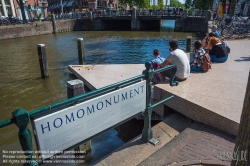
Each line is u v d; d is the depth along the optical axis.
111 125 2.46
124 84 2.46
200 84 4.45
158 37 22.67
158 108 4.31
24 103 6.25
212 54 6.53
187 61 4.53
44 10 44.66
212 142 2.84
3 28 22.16
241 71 5.52
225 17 15.92
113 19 32.44
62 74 8.91
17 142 4.29
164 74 4.57
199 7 44.53
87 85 6.57
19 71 9.79
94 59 12.20
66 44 18.47
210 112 3.27
